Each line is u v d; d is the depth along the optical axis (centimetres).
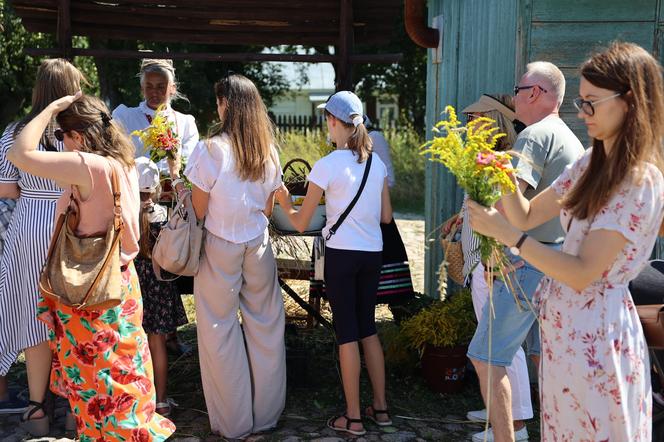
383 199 426
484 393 345
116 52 537
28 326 389
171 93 500
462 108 577
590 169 240
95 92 1638
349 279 402
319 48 1939
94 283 319
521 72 463
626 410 241
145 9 558
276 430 412
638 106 224
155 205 416
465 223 417
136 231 344
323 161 398
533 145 334
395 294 475
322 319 510
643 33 458
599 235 232
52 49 535
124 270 341
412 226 1085
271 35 589
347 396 409
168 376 490
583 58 461
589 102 231
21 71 1466
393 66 1986
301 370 470
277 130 429
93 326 329
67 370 336
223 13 562
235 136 380
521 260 339
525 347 466
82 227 326
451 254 431
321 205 453
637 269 241
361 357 519
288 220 450
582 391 245
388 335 503
